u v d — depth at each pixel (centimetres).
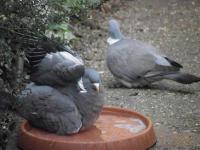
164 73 757
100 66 885
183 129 634
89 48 975
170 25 1165
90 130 571
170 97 746
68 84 541
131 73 762
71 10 621
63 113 543
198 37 1074
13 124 586
